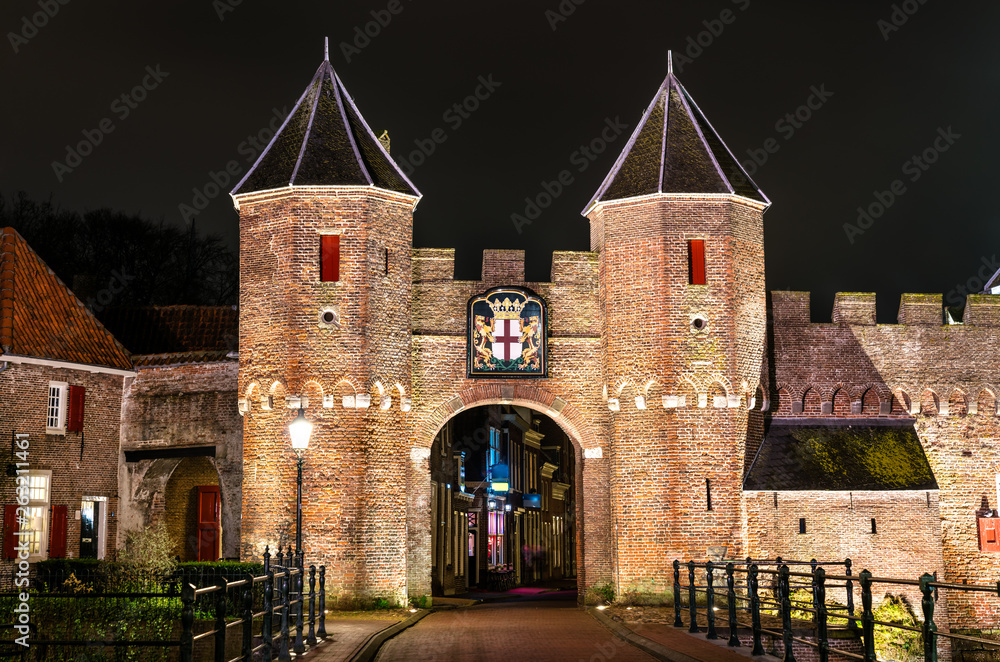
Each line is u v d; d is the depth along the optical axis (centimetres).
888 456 2550
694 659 1350
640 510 2412
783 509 2453
